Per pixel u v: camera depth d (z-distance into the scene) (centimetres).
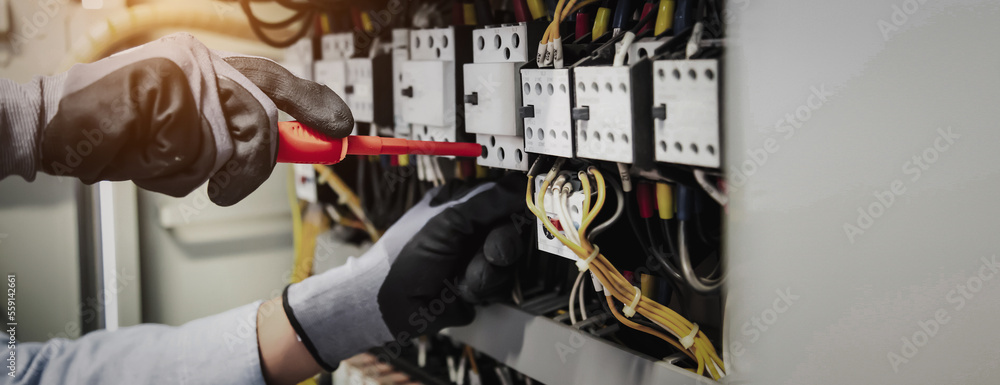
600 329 78
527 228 86
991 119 47
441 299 86
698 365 67
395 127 100
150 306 126
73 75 58
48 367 84
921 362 51
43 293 113
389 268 84
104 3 109
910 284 50
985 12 46
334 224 134
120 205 119
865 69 49
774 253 56
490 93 78
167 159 57
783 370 56
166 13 114
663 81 60
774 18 53
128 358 86
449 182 93
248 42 128
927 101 48
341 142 67
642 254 75
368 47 111
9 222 109
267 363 87
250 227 136
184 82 58
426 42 89
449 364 112
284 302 88
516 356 86
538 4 79
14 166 59
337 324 86
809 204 53
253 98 61
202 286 132
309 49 122
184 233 129
